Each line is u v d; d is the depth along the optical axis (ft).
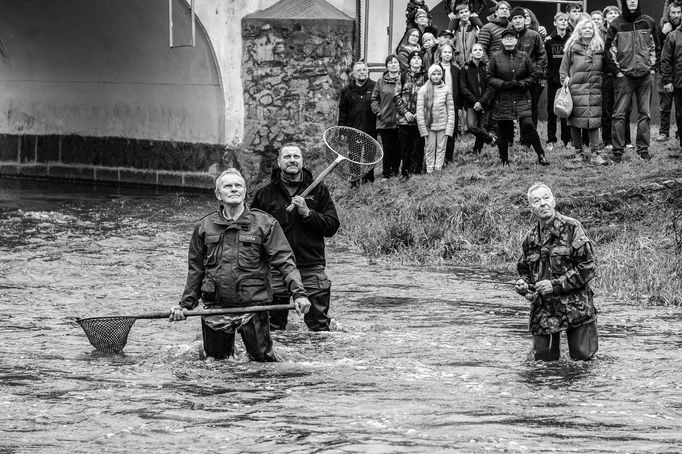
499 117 160.04
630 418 66.03
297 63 210.38
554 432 62.54
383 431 62.59
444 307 107.86
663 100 173.37
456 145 184.96
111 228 167.32
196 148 222.89
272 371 78.48
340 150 108.99
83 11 225.15
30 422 64.64
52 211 186.70
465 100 172.24
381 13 222.48
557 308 82.58
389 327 97.04
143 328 95.66
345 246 152.56
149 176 233.96
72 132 249.55
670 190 142.82
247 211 81.05
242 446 59.67
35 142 256.93
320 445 59.62
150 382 74.79
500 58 159.22
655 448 59.26
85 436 61.82
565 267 82.89
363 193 171.22
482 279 125.59
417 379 76.33
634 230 138.62
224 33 213.25
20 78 256.32
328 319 95.45
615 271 121.39
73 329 94.63
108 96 239.91
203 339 82.38
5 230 162.50
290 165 93.50
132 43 225.56
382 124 176.04
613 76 158.51
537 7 250.16
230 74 214.28
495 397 71.10
